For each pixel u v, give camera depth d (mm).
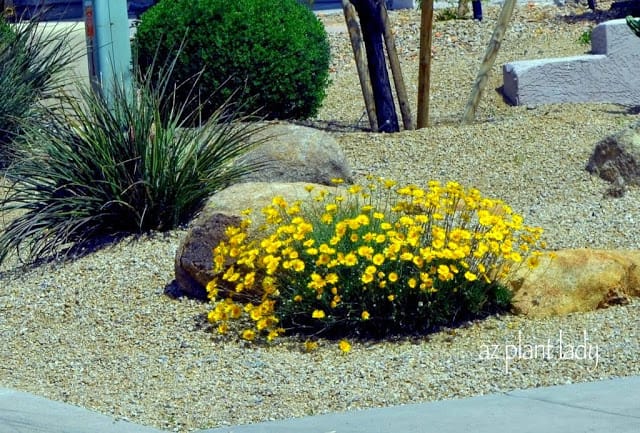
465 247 5527
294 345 5512
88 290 6125
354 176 7340
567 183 7035
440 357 5266
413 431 4625
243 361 5359
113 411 5008
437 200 5723
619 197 6793
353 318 5523
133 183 6547
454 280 5539
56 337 5758
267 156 6938
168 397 5086
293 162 6922
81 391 5215
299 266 5469
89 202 6660
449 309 5543
